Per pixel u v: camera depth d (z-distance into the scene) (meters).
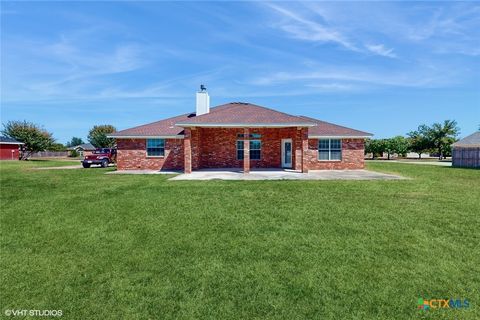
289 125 18.02
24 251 5.92
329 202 9.51
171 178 15.88
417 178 16.06
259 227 7.07
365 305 3.97
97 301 4.16
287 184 13.23
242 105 24.08
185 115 25.91
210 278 4.73
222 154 22.41
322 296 4.18
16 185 13.80
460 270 4.93
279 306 3.96
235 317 3.75
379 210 8.52
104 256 5.62
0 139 42.94
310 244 6.03
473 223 7.30
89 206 9.22
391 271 4.89
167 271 4.98
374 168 24.70
